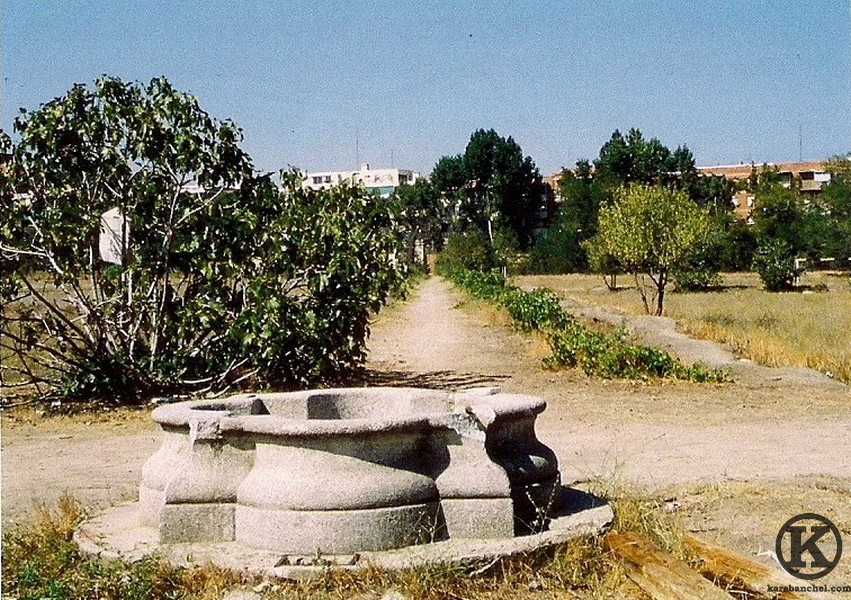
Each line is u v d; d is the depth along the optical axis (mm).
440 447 6648
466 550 6262
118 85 15227
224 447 6621
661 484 9266
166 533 6535
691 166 80625
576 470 9984
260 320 14859
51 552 6695
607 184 77250
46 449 11516
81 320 15156
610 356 17797
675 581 5770
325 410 7918
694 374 17000
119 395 14672
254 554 6230
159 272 14875
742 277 57625
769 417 13461
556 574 6227
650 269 32750
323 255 15664
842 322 26375
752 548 7078
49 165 14867
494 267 69875
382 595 5875
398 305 42375
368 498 6266
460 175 89812
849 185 54969
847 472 9852
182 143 14875
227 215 15609
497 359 21281
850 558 6805
